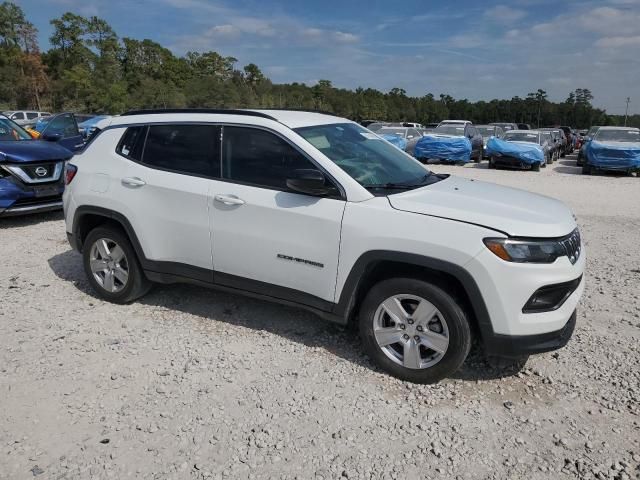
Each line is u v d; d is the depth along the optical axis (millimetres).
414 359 3641
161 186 4461
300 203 3867
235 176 4203
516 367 3924
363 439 3111
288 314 4793
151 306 4969
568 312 3482
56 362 3936
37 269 5996
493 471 2865
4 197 7492
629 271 6152
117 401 3461
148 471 2844
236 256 4188
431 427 3219
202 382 3684
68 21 84750
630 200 11734
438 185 4152
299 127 4129
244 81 107625
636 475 2824
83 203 4918
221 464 2898
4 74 72125
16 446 3023
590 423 3275
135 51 92812
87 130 25016
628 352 4160
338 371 3838
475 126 25172
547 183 15070
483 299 3342
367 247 3602
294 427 3207
